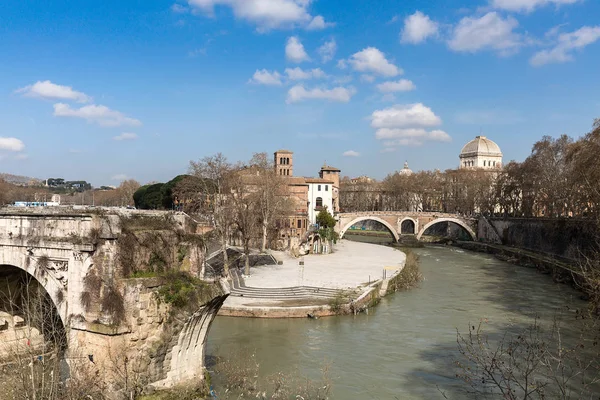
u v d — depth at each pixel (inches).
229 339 1710.1
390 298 2512.3
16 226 1095.6
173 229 1114.1
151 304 1008.9
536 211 5433.1
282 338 1736.0
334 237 4867.1
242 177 3390.7
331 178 6441.9
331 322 1975.9
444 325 1948.8
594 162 2950.3
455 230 7062.0
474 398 1211.9
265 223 3521.2
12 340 1138.7
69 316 998.4
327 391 1264.8
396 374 1402.6
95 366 959.0
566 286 2896.2
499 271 3597.4
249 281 2578.7
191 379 1123.3
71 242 977.5
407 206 7500.0
